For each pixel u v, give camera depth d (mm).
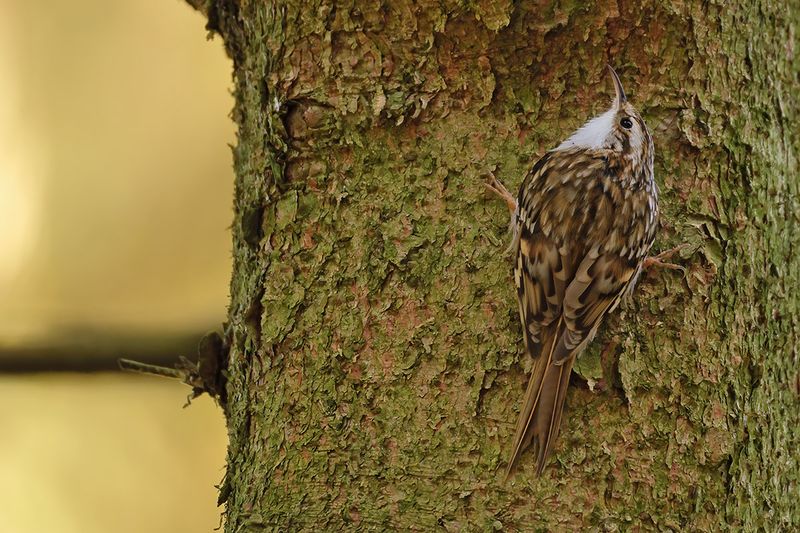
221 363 5762
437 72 5148
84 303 9008
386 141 5195
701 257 5113
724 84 5195
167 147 9469
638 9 5086
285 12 5273
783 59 5598
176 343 7777
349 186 5227
